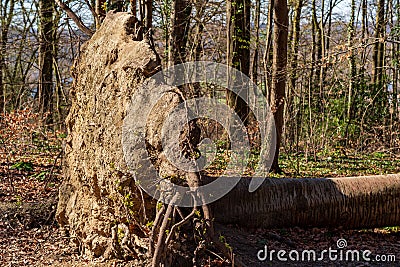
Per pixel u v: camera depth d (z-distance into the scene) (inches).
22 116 442.6
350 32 732.0
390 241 297.3
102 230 238.4
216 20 590.9
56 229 292.2
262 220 285.9
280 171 471.5
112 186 225.1
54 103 812.0
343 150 626.5
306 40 844.0
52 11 719.7
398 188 303.0
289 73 440.5
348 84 703.7
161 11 534.6
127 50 237.5
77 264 241.0
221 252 215.5
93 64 255.4
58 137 566.9
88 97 253.0
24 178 415.5
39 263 244.2
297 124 709.9
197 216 203.2
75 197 264.4
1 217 298.0
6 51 779.4
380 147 626.5
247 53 528.4
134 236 218.5
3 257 250.7
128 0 429.7
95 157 237.8
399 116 686.5
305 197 291.9
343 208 296.2
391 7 788.6
